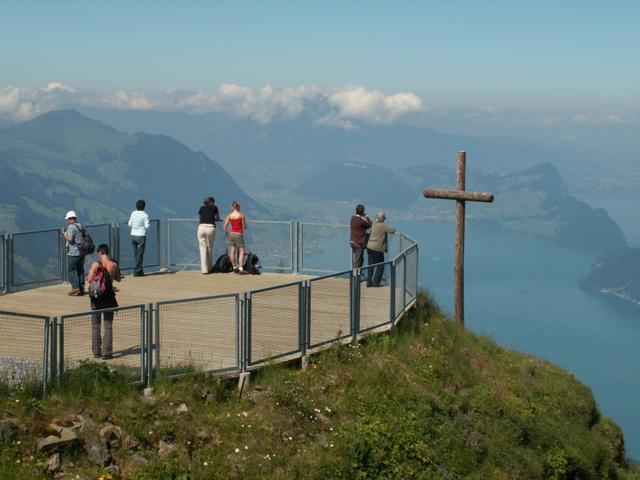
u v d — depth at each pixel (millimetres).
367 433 13219
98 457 10969
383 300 17875
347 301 16359
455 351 19297
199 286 21203
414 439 13586
